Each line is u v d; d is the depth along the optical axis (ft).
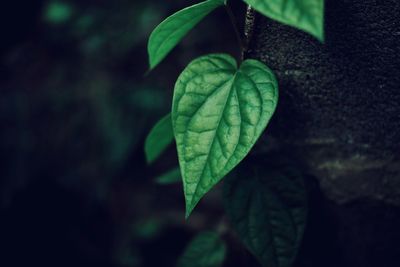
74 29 4.17
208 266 1.69
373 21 1.30
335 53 1.36
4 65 4.27
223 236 1.77
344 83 1.41
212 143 1.27
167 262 3.21
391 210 1.60
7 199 3.60
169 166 3.55
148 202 3.46
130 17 4.00
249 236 1.46
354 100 1.43
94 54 3.98
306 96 1.46
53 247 3.51
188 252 1.73
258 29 1.36
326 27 1.32
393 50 1.33
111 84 3.77
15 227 3.54
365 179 1.58
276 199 1.47
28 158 3.71
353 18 1.30
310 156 1.58
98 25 4.10
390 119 1.45
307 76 1.42
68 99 3.81
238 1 1.41
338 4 1.29
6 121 3.84
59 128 3.75
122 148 3.52
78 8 4.29
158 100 3.58
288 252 1.44
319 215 1.65
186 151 1.28
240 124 1.27
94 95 3.76
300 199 1.46
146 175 3.58
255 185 1.48
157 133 1.48
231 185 1.48
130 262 3.28
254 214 1.46
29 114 3.85
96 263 3.41
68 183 3.62
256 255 1.45
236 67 1.32
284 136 1.57
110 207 3.53
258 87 1.29
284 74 1.43
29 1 4.60
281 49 1.38
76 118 3.73
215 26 3.62
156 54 1.37
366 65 1.36
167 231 3.28
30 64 4.20
